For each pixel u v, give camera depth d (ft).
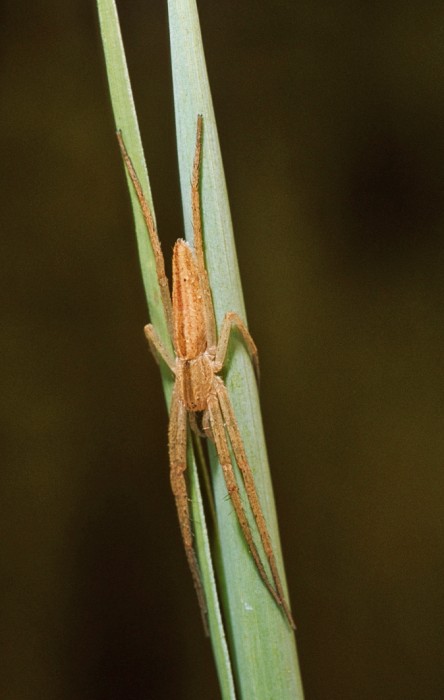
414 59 0.55
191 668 0.56
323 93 0.56
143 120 0.56
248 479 0.40
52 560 0.56
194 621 0.56
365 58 0.56
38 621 0.56
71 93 0.56
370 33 0.55
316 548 0.56
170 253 0.42
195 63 0.39
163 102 0.56
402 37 0.55
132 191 0.40
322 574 0.56
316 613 0.56
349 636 0.56
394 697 0.55
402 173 0.56
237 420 0.40
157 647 0.56
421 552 0.56
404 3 0.55
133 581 0.56
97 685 0.56
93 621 0.56
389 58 0.56
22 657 0.55
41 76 0.56
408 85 0.55
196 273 0.40
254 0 0.56
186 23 0.38
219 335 0.40
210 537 0.41
